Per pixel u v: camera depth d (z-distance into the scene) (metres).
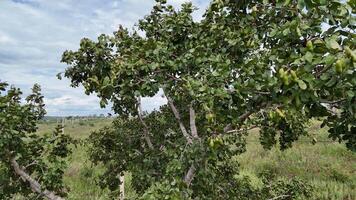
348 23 2.98
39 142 5.97
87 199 14.51
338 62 2.58
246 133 6.50
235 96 3.79
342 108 3.24
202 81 4.18
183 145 5.39
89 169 18.31
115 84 4.88
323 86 3.05
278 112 3.37
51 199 5.55
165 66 4.82
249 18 4.17
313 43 3.01
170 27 5.50
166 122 6.92
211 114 3.83
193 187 5.14
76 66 5.71
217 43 4.88
